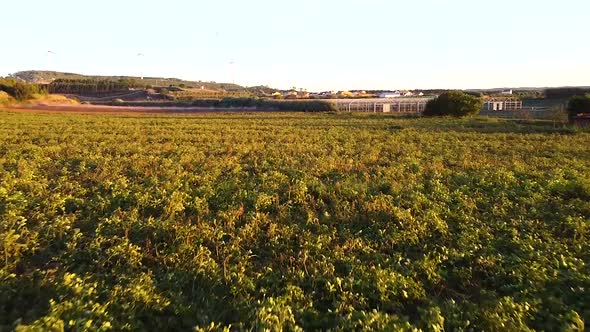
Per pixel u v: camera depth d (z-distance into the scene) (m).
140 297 7.26
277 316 6.65
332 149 24.66
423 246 9.88
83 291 7.34
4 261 8.76
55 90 133.75
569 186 14.70
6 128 34.38
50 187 14.93
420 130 35.81
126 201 12.88
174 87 165.12
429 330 6.44
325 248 9.70
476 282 8.45
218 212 11.89
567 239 10.28
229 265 8.80
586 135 31.83
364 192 14.02
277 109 80.44
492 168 18.84
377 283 7.83
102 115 57.44
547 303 7.28
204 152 23.72
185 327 6.86
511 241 9.97
